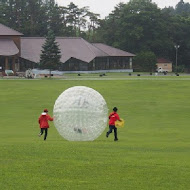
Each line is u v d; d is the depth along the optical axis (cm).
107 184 2047
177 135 4338
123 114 6200
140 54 18338
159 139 4000
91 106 3347
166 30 19838
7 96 8250
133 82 10638
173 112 6350
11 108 6831
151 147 3191
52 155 2620
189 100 7712
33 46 16300
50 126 4931
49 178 2125
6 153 2678
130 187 2009
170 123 5344
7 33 15600
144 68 18088
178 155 2772
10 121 5538
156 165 2388
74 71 16212
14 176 2152
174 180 2114
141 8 19950
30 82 10856
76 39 17088
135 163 2425
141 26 19350
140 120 5603
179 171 2266
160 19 19712
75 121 3353
